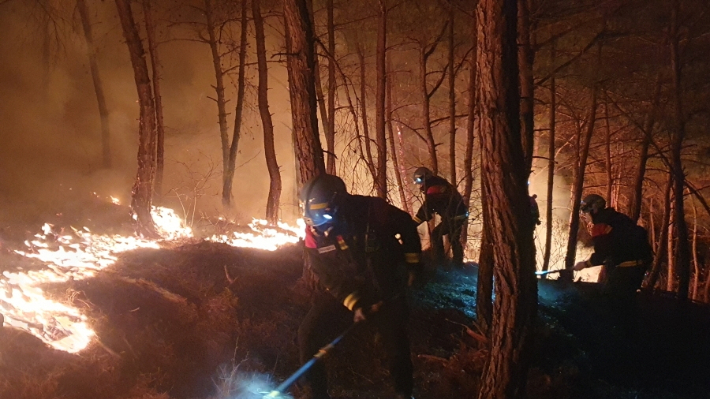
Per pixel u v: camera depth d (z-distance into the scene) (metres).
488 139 3.35
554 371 5.07
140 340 4.19
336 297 3.87
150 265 5.93
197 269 6.02
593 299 7.50
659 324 7.38
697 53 9.80
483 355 4.84
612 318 6.87
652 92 10.27
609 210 6.87
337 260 3.84
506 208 3.36
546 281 8.87
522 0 5.42
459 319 5.96
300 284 5.91
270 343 4.82
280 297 5.57
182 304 4.91
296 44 5.73
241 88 11.31
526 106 4.97
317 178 3.78
